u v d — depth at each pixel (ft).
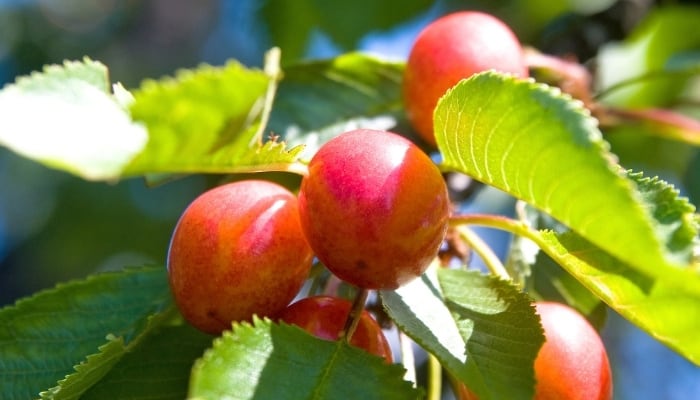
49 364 0.98
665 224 0.79
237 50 2.52
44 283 2.40
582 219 0.78
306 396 0.82
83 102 0.74
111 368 0.94
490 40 1.02
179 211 2.28
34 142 0.72
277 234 0.89
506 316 0.88
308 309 0.89
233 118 0.77
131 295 1.01
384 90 1.12
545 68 1.17
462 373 0.85
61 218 2.34
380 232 0.84
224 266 0.88
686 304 0.83
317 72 1.11
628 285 0.85
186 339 0.95
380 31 1.70
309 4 1.68
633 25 1.31
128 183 2.31
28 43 2.58
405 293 0.89
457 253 1.00
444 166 0.91
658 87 1.72
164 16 2.66
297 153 0.85
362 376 0.83
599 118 1.21
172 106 0.75
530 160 0.81
